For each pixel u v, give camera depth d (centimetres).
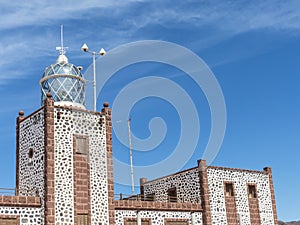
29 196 3134
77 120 3409
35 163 3331
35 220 3111
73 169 3284
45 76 3588
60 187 3198
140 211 3575
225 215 3991
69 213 3181
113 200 3416
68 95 3531
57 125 3319
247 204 4175
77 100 3584
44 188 3164
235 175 4191
